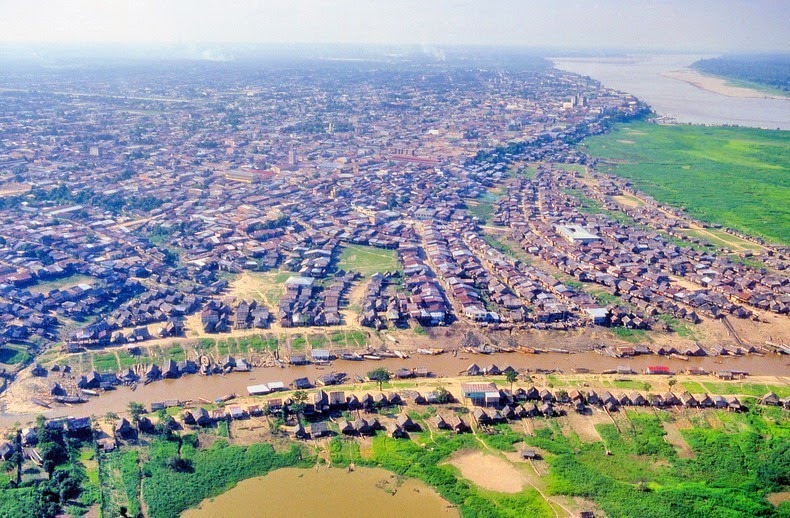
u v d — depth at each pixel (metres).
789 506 142.25
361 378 196.38
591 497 144.50
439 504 142.88
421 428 170.38
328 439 164.75
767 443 165.25
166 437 162.88
